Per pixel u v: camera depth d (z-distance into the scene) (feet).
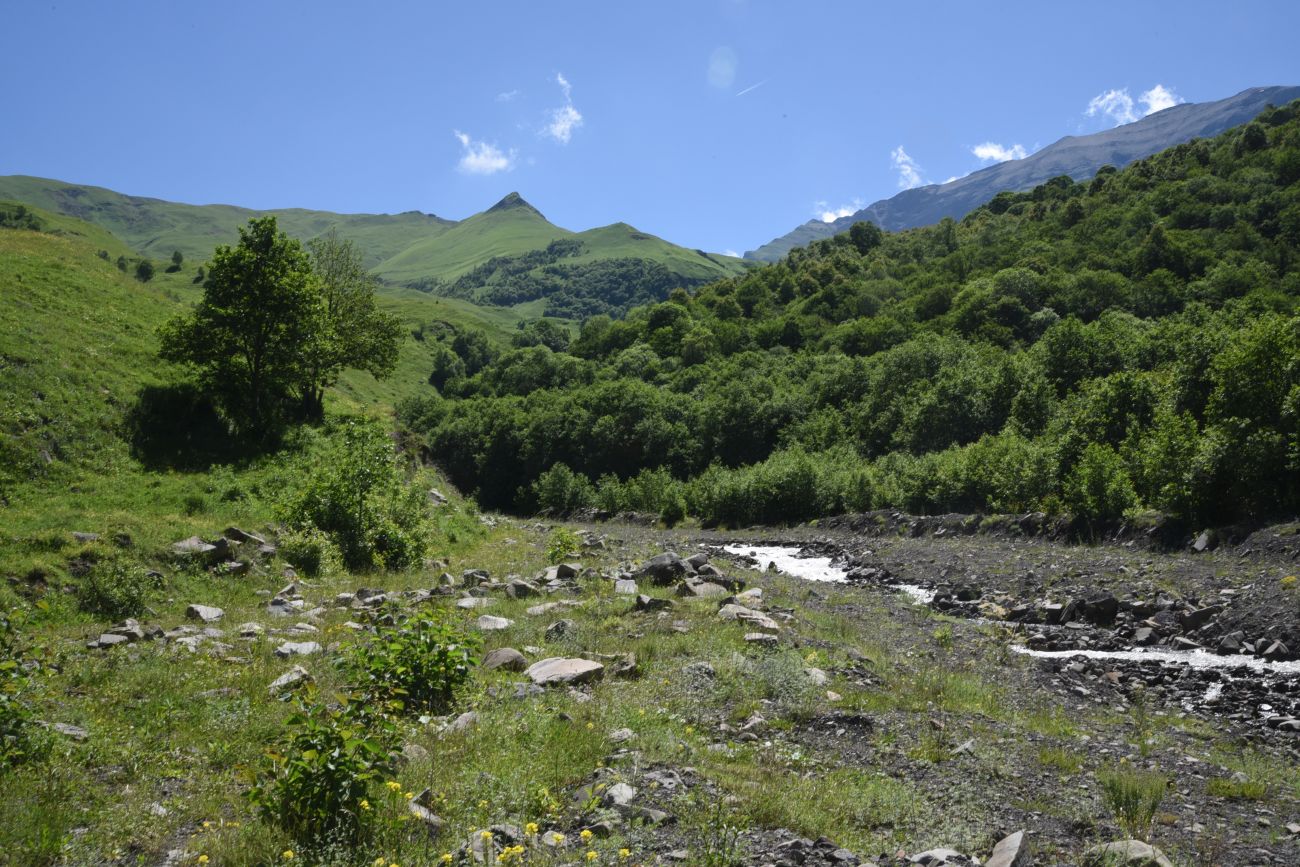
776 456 210.59
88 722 29.86
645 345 387.34
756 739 31.53
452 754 26.99
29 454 82.48
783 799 24.32
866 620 64.64
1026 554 94.94
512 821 22.22
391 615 52.42
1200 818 26.43
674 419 273.33
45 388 93.71
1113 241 328.08
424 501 110.42
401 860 19.36
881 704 37.65
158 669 37.45
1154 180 378.32
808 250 542.16
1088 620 68.18
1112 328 200.34
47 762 25.52
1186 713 43.62
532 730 29.07
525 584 64.03
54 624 51.08
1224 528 83.76
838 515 164.25
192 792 24.81
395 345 147.23
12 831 20.59
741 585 71.41
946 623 66.08
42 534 61.36
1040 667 51.34
